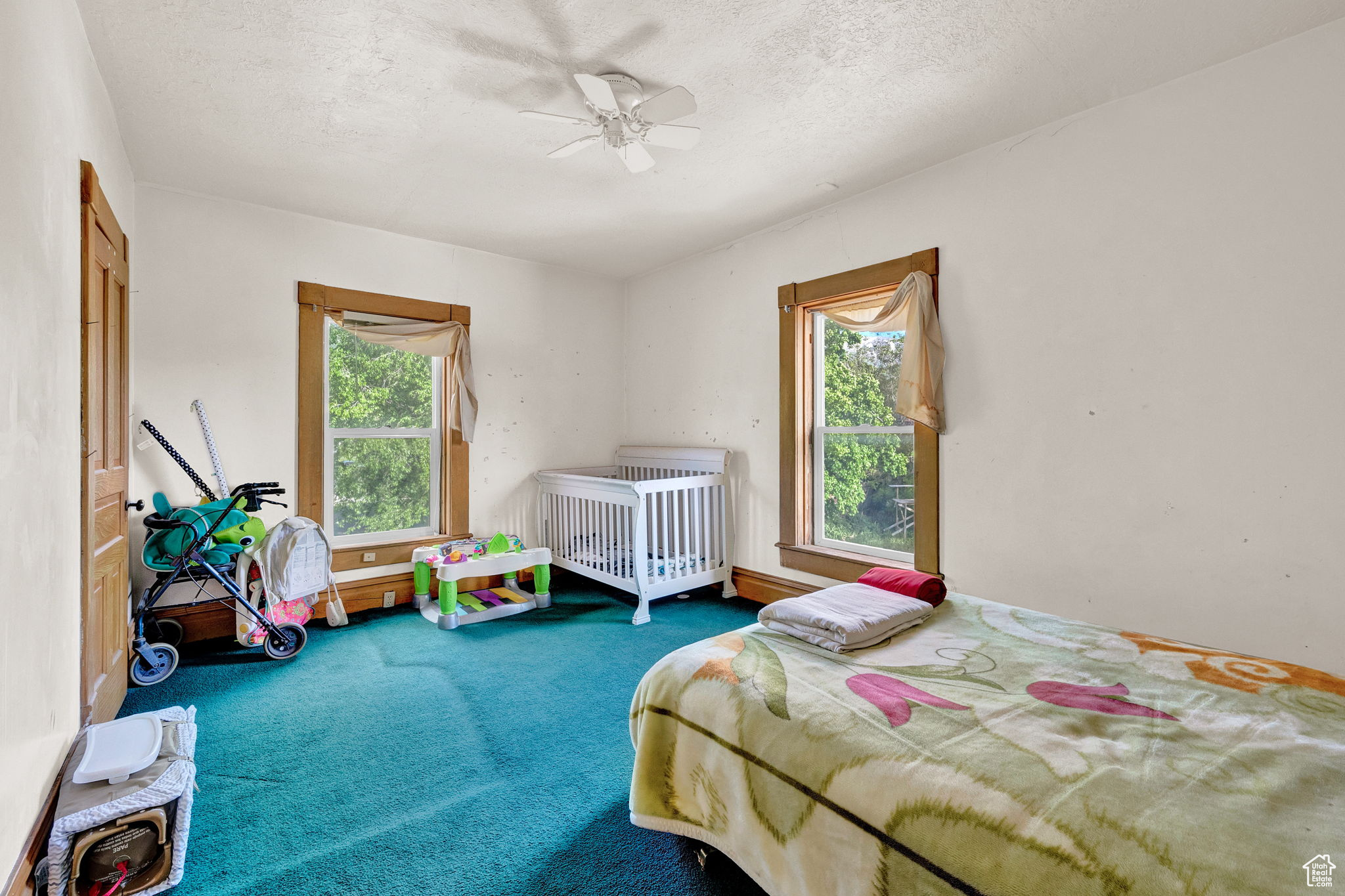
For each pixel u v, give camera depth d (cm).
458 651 309
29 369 132
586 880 149
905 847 103
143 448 305
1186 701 133
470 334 417
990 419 276
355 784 190
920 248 300
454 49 205
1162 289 226
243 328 335
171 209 314
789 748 126
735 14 188
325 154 279
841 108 243
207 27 192
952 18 190
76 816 133
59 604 156
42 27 146
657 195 329
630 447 478
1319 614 195
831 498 362
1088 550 246
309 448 355
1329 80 191
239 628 310
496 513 432
